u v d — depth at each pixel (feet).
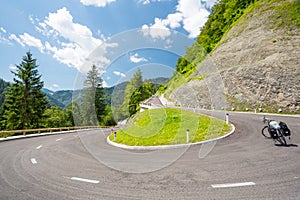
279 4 130.41
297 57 76.48
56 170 18.71
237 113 70.85
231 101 85.66
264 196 11.38
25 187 14.24
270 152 21.45
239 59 103.40
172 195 12.04
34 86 116.06
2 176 17.16
